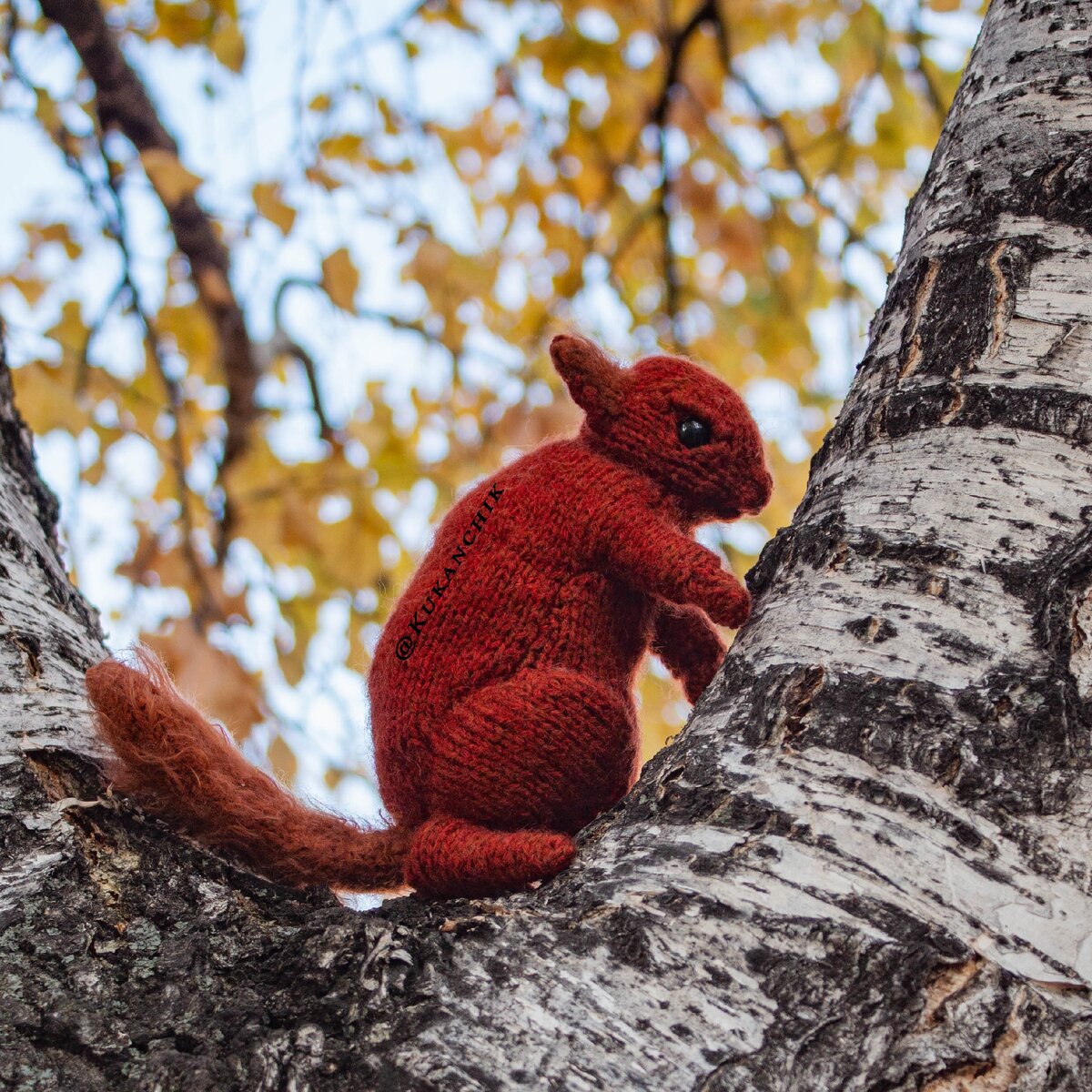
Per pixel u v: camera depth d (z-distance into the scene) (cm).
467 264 382
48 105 360
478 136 441
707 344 425
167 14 401
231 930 121
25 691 145
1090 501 124
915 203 165
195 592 379
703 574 137
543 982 106
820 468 146
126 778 132
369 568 370
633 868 114
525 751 133
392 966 111
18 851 125
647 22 424
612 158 436
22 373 340
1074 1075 96
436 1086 100
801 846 109
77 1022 110
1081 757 110
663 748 130
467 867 126
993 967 100
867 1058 97
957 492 128
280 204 356
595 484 143
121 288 370
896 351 146
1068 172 147
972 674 115
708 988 102
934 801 109
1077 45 163
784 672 122
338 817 141
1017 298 140
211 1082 104
